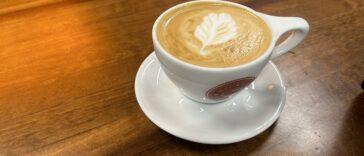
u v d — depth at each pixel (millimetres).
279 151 286
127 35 378
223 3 343
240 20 323
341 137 298
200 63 281
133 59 354
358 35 393
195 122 299
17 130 287
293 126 304
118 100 316
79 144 281
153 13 407
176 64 276
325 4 433
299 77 347
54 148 278
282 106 310
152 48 366
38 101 309
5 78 324
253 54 290
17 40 359
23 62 339
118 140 286
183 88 304
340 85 340
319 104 323
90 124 295
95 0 417
